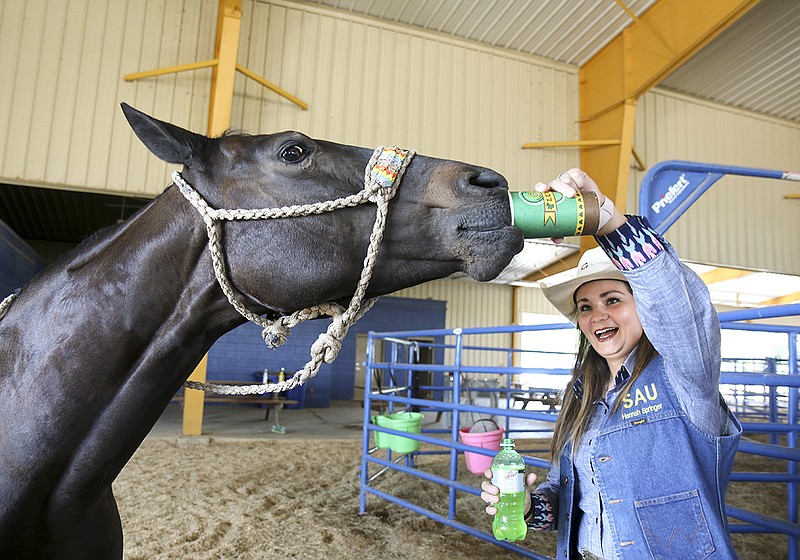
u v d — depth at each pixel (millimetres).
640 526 1183
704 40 6984
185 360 1124
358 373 16891
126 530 3484
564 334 17875
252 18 7797
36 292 1132
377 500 4348
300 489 4645
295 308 1104
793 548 2020
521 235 1062
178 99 7188
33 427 1021
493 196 1078
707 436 1192
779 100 10172
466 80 8742
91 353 1047
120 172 6879
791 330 2928
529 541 3459
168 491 4422
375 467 5562
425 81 8531
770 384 1854
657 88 9859
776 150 10586
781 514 3941
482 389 6289
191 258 1085
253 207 1084
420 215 1112
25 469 1015
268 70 7793
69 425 1030
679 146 9867
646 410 1257
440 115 8531
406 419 4016
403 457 6094
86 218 12539
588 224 1069
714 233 9914
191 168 1122
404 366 3771
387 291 1178
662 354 1136
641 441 1229
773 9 7766
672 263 1069
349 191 1114
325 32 8133
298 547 3291
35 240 14977
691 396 1163
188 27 7344
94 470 1061
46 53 6781
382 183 1104
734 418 1232
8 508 1012
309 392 13047
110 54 7008
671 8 7402
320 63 8047
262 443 6930
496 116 8812
